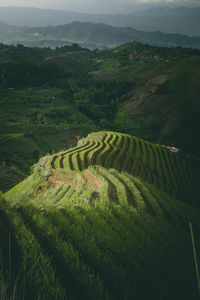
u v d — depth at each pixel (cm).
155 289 710
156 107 18712
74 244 886
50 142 12731
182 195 5409
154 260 868
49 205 1180
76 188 2878
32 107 16462
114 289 681
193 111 17300
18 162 9900
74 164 4919
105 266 769
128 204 1920
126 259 839
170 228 1448
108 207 1484
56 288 547
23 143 11400
